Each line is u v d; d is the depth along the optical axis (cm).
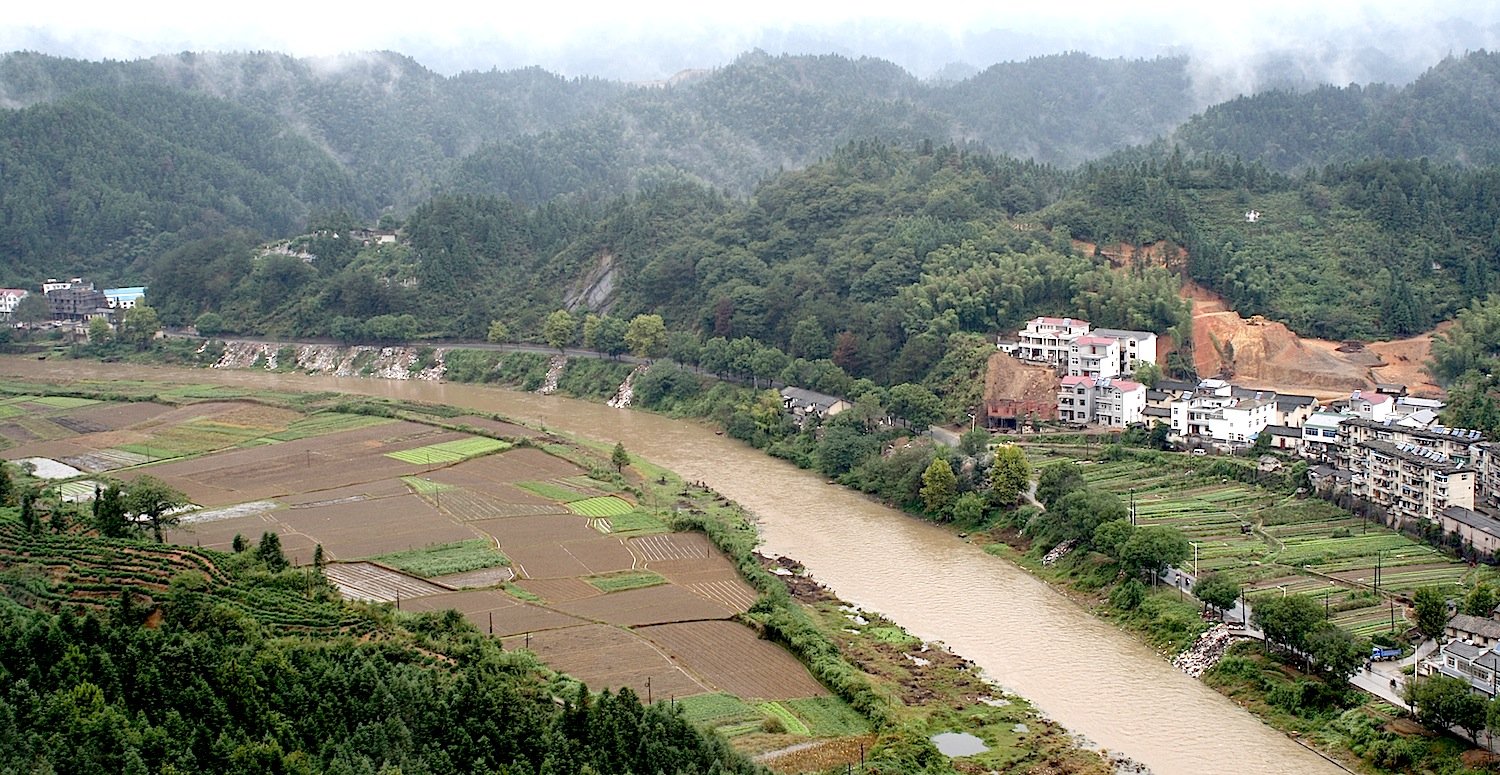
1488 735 12369
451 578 17862
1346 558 17650
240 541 17588
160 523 19625
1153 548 17150
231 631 13238
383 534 19962
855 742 13000
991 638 16462
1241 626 15688
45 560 15312
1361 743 12988
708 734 12231
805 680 14662
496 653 14275
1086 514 18975
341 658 12950
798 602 17525
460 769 11338
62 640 11675
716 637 15862
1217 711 14225
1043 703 14450
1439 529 18050
